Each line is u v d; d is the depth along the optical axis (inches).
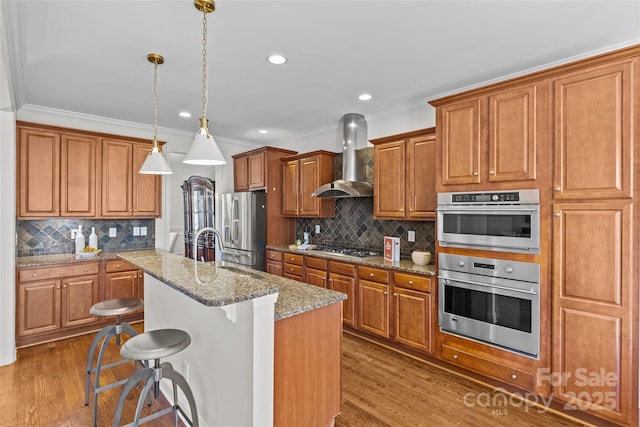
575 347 82.9
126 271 151.9
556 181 85.1
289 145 209.8
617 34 86.7
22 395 94.7
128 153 159.6
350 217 171.2
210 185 219.1
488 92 97.1
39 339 132.5
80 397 93.9
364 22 81.5
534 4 74.0
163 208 183.3
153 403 91.2
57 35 86.4
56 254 151.4
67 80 116.0
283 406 67.9
